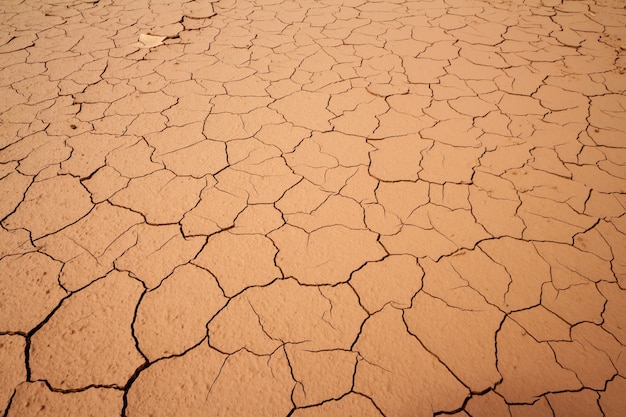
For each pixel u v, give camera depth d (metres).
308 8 3.95
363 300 1.35
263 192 1.78
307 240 1.56
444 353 1.20
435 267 1.46
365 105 2.40
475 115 2.30
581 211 1.68
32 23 3.58
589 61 2.85
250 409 1.07
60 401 1.08
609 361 1.18
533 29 3.39
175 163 1.94
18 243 1.52
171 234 1.57
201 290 1.37
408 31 3.40
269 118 2.29
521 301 1.34
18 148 2.03
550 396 1.10
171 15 3.76
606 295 1.36
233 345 1.21
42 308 1.30
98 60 2.93
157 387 1.11
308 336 1.24
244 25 3.56
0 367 1.15
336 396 1.10
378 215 1.67
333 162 1.96
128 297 1.34
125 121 2.26
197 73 2.76
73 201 1.71
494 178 1.86
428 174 1.88
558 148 2.04
